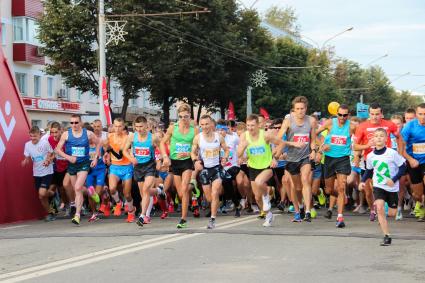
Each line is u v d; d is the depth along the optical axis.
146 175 12.92
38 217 15.57
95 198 14.38
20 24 44.84
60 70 37.09
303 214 13.36
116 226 13.09
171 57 37.53
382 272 7.70
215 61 41.38
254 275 7.59
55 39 36.16
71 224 13.88
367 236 10.60
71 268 8.27
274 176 16.02
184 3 36.66
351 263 8.28
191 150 12.39
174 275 7.67
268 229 11.72
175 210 17.36
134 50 36.16
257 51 50.38
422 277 7.40
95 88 37.44
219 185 12.12
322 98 65.38
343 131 12.35
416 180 12.95
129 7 35.88
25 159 14.91
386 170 9.94
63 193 16.00
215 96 47.19
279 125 16.08
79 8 35.41
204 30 40.66
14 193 14.91
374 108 12.58
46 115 46.12
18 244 10.73
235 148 15.75
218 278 7.45
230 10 48.78
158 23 35.97
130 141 13.07
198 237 10.87
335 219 13.69
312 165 12.56
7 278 7.69
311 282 7.18
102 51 28.73
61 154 13.76
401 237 10.45
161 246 9.95
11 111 15.22
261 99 57.28
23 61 44.53
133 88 37.97
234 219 14.23
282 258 8.69
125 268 8.19
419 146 12.80
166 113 43.44
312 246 9.67
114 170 14.01
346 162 12.34
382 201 9.89
